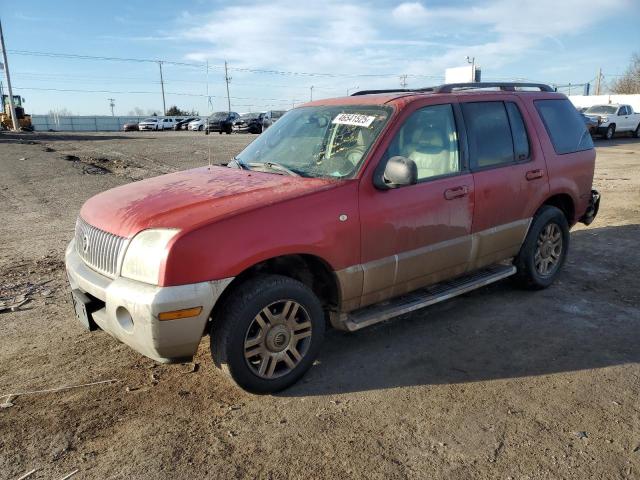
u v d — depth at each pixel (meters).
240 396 3.47
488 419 3.18
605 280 5.63
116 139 27.80
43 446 2.96
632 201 10.12
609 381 3.61
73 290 3.63
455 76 21.20
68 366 3.86
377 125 3.93
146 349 3.10
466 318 4.69
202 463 2.82
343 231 3.56
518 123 4.89
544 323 4.56
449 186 4.16
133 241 3.16
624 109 28.64
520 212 4.82
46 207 9.79
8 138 27.31
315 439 3.01
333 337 4.34
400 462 2.81
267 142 4.60
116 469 2.78
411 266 4.01
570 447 2.92
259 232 3.22
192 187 3.76
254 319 3.28
